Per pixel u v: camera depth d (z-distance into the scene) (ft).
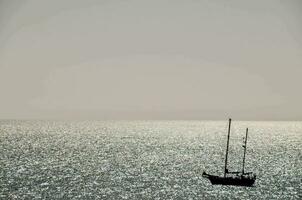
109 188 501.56
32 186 506.48
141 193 476.95
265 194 483.92
